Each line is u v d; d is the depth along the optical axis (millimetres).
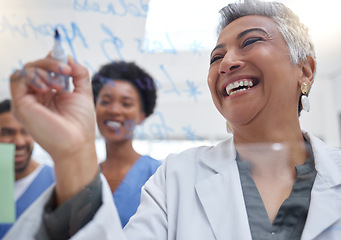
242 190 553
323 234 484
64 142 359
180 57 623
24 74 374
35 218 352
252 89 528
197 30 628
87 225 360
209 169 617
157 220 529
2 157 362
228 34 559
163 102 616
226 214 524
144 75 572
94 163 386
